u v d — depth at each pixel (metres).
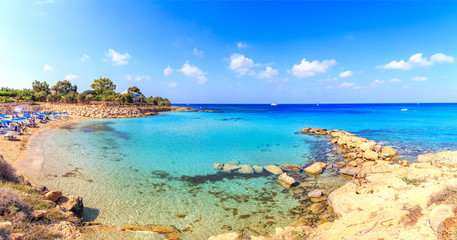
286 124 60.62
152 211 13.18
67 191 15.03
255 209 13.70
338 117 86.00
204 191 16.14
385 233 8.45
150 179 18.11
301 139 37.47
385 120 71.50
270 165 21.75
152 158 24.17
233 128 50.81
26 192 11.02
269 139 37.16
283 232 10.73
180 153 26.69
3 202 8.48
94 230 9.93
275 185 17.36
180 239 10.61
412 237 7.58
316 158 25.58
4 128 35.47
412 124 59.50
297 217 12.77
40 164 19.72
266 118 81.62
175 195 15.38
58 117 56.69
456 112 114.31
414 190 11.98
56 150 25.20
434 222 7.84
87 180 17.19
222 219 12.54
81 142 30.41
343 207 12.62
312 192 15.57
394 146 31.86
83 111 67.25
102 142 31.27
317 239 9.69
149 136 37.88
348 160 24.81
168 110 116.94
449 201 8.95
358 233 9.20
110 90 97.12
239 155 26.33
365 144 28.72
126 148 28.38
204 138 37.22
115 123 54.81
